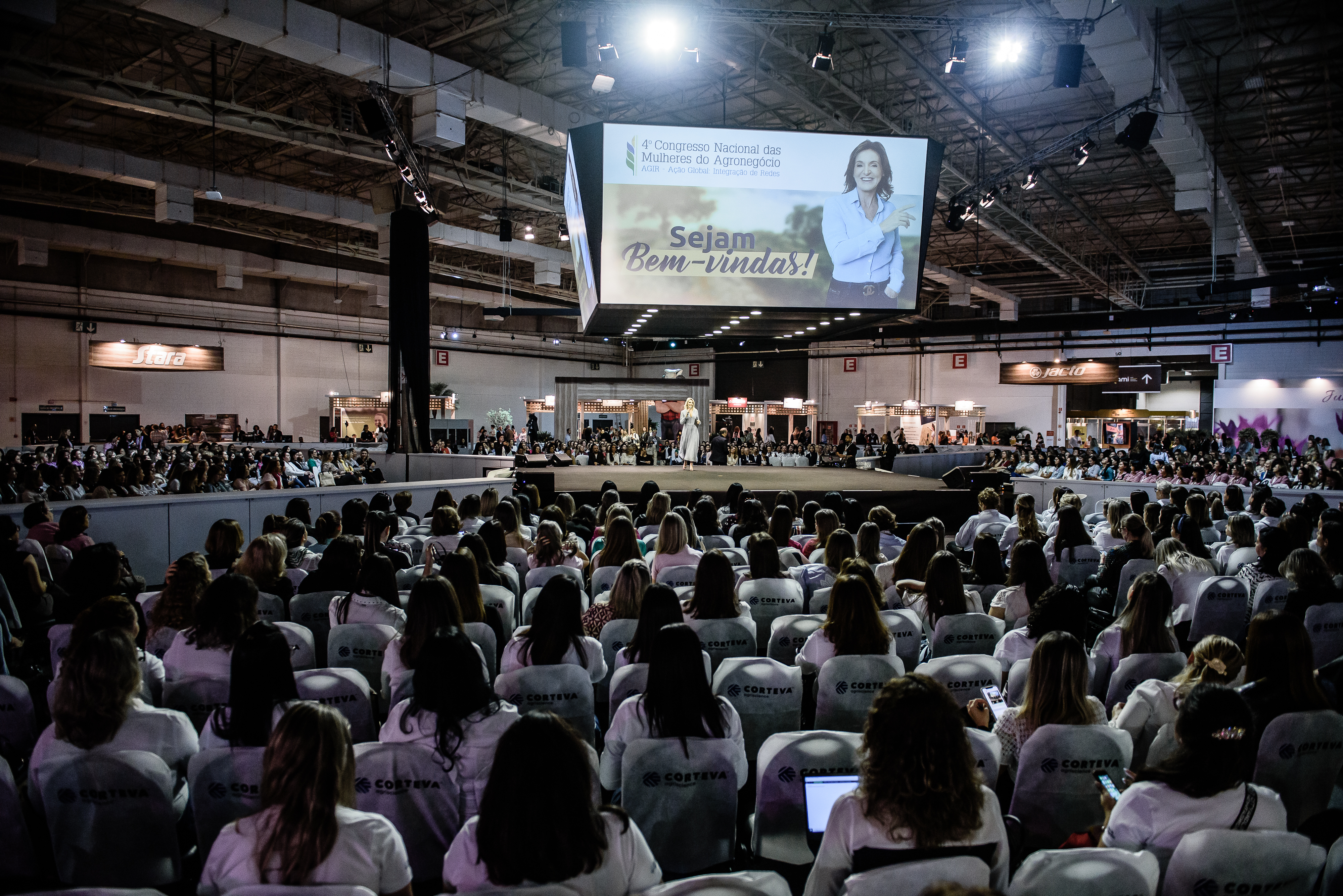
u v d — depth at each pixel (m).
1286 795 3.13
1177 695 3.31
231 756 2.71
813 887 2.19
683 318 14.23
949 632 4.72
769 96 15.42
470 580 4.50
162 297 25.80
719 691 3.71
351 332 30.95
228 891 2.00
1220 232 19.47
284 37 10.60
